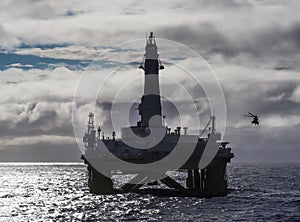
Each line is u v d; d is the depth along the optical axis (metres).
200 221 74.75
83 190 151.75
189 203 93.69
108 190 104.75
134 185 109.19
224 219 76.62
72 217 82.75
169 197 102.88
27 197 125.31
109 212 85.44
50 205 102.00
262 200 101.38
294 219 77.12
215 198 101.25
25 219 82.19
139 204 93.38
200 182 108.75
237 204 93.19
